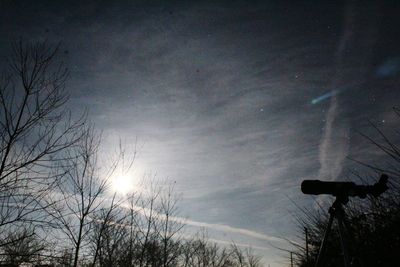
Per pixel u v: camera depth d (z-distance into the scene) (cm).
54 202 716
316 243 540
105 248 955
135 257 1082
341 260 501
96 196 916
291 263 557
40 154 695
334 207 344
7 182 651
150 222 1197
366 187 322
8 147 651
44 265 696
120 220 993
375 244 397
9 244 643
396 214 373
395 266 367
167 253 1193
